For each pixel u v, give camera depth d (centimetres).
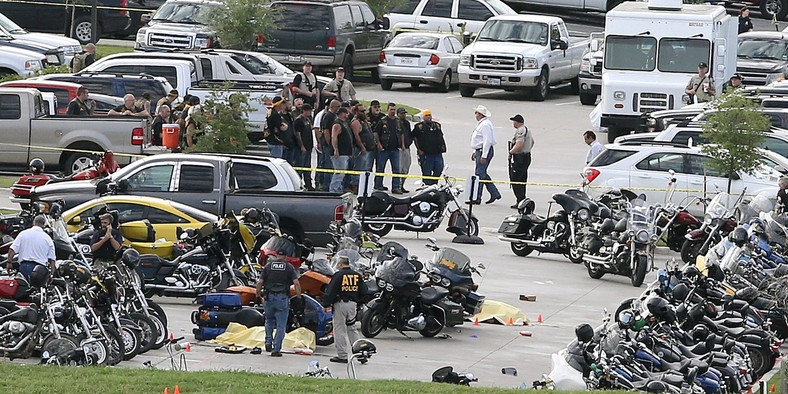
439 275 7525
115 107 12688
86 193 9088
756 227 8044
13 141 11538
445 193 10175
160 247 7688
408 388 5431
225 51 14462
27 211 8069
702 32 14400
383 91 17125
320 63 16300
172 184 9288
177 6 16238
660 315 5928
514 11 19838
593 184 10806
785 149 11562
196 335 6888
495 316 7781
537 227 9756
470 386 5716
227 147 11275
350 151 11450
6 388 5159
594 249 9119
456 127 14962
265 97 12775
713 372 5803
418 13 18750
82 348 5888
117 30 18150
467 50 16750
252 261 7919
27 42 15250
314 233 9144
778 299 7481
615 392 5441
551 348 7156
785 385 5472
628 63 14538
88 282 6128
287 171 9662
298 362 6525
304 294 7038
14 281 6156
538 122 15488
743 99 10712
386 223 10094
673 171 10481
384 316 7250
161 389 5238
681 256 9556
